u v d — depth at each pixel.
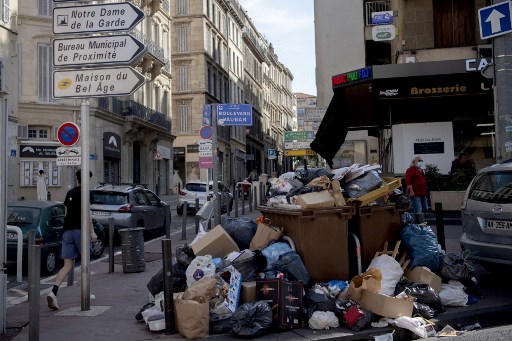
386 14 20.62
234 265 6.51
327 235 6.79
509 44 9.15
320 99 33.41
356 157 31.95
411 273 6.96
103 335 6.00
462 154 16.36
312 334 5.70
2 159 6.21
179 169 48.62
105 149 30.56
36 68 27.75
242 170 65.38
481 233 7.70
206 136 17.16
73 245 7.66
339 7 32.19
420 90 17.56
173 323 5.95
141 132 35.91
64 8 7.29
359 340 5.66
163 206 17.39
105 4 7.23
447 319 6.27
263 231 7.07
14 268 11.13
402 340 5.81
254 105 74.25
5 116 6.26
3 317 6.14
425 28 20.31
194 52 48.62
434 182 16.00
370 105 20.70
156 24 38.91
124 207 14.94
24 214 10.89
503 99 9.18
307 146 34.88
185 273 6.76
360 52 31.81
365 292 6.09
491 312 6.51
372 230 7.20
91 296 8.05
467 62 16.73
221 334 5.84
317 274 6.71
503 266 7.43
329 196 6.91
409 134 19.22
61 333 6.13
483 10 9.24
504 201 7.45
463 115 19.20
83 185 7.31
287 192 7.74
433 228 13.59
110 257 10.62
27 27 27.59
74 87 7.27
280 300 5.88
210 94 50.50
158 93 40.06
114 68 7.21
